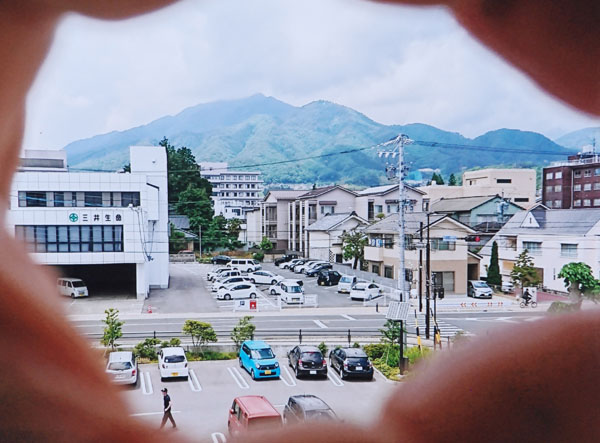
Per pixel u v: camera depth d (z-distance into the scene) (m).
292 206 124.19
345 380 35.12
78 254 54.53
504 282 60.69
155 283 70.81
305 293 74.25
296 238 122.56
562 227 51.97
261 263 114.94
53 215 53.25
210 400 30.72
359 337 48.03
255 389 33.91
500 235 61.12
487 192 70.62
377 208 109.62
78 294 56.34
